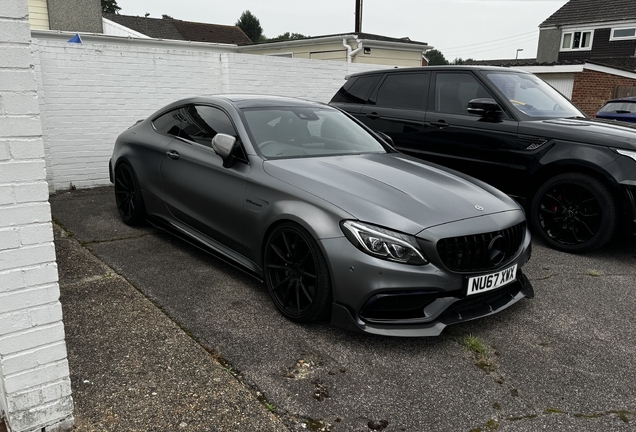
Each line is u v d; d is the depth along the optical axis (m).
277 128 3.83
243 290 3.50
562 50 31.05
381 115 5.93
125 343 2.69
